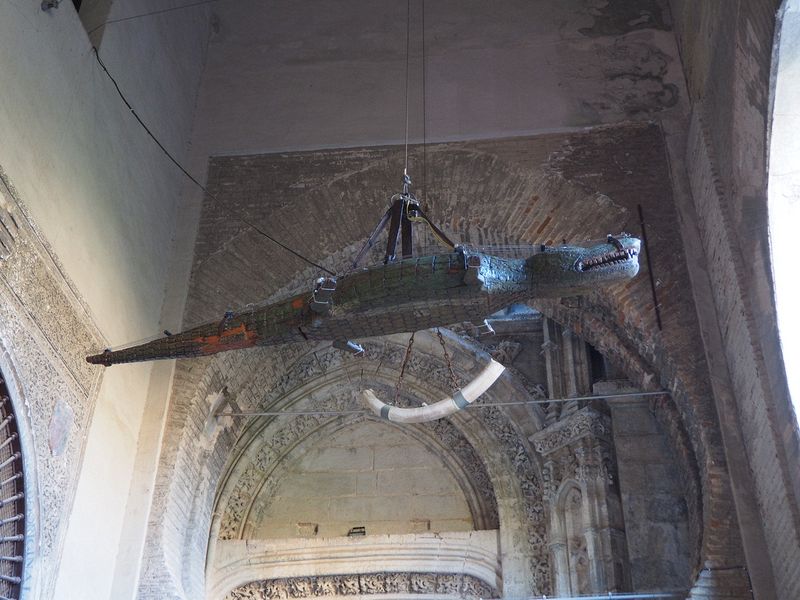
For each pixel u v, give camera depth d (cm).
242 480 1162
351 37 1255
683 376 944
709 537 861
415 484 1176
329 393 1200
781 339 816
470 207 1088
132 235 988
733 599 827
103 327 897
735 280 898
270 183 1135
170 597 875
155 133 1078
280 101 1207
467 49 1220
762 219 860
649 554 1003
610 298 1007
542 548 1067
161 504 926
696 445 944
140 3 1066
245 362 1073
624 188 1073
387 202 1103
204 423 1021
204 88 1228
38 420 760
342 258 1092
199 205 1125
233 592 1094
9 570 730
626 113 1131
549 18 1228
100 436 875
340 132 1167
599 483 1051
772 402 829
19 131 773
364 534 1143
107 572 875
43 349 777
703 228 1012
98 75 940
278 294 1066
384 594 1093
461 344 1182
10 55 772
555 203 1074
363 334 705
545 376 1173
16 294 741
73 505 815
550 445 1100
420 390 1191
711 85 997
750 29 838
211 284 1066
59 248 824
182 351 731
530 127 1137
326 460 1203
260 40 1269
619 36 1198
